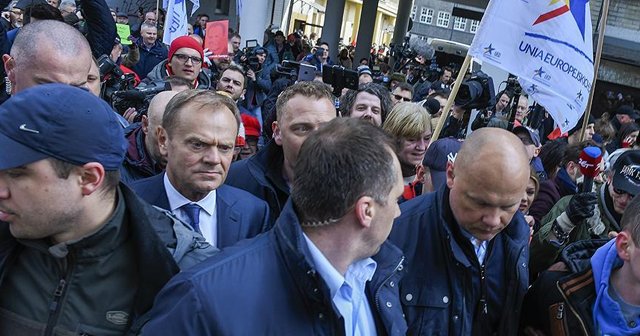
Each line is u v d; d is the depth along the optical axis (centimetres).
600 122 714
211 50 658
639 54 1700
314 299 134
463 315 193
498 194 175
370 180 134
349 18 4972
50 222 130
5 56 237
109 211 139
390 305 161
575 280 195
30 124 123
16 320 138
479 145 179
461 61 1695
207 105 208
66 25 226
